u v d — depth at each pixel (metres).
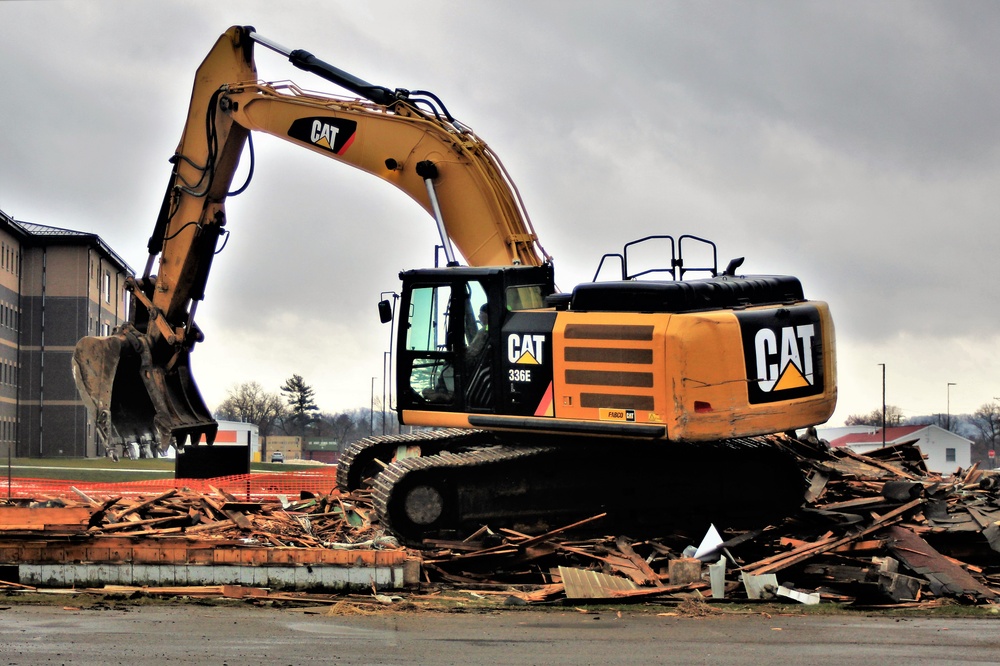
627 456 16.19
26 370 78.25
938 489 16.03
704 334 14.16
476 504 15.78
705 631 11.02
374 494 15.75
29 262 78.69
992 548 14.49
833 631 11.09
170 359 19.95
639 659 9.37
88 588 12.80
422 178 17.75
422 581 14.04
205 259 20.17
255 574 12.98
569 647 9.91
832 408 15.70
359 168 18.36
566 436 15.48
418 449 19.16
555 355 14.92
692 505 16.42
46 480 33.38
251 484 31.53
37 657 8.80
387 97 18.23
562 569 13.38
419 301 16.20
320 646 9.61
